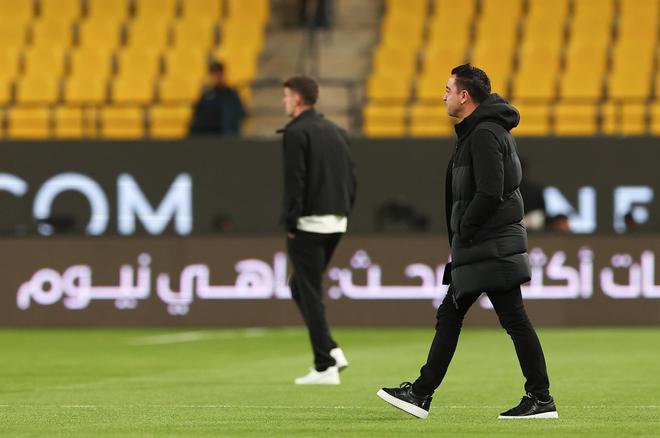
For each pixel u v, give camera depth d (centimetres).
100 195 6500
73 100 8256
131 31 8775
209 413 2894
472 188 2578
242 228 6475
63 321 6172
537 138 6431
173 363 4466
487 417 2789
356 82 7338
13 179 6519
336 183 3556
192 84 8206
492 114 2572
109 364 4428
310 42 8500
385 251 6075
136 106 7175
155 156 6488
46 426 2644
